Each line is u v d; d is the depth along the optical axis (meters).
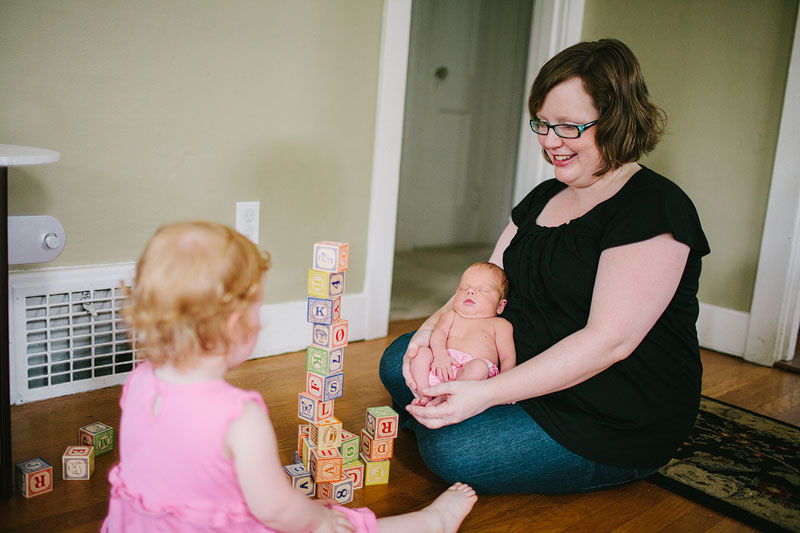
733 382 2.46
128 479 1.00
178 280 0.92
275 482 0.99
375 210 2.51
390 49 2.41
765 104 2.60
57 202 1.83
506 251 1.72
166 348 0.94
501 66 3.80
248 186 2.19
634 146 1.43
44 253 1.82
